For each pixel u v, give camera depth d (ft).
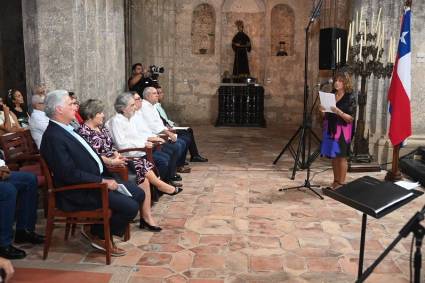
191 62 48.78
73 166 13.41
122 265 13.60
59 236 15.87
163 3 46.80
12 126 21.07
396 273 13.30
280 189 22.11
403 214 18.72
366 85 29.32
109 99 29.55
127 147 18.40
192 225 17.16
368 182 10.87
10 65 38.60
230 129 45.50
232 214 18.49
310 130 24.58
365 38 25.86
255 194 21.50
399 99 22.88
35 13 23.16
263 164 28.48
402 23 22.62
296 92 48.80
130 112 18.69
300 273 13.23
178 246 15.11
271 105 49.21
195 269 13.41
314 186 22.71
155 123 22.99
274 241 15.65
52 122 13.60
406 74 22.66
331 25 41.27
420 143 27.76
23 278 12.64
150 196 18.02
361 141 27.48
